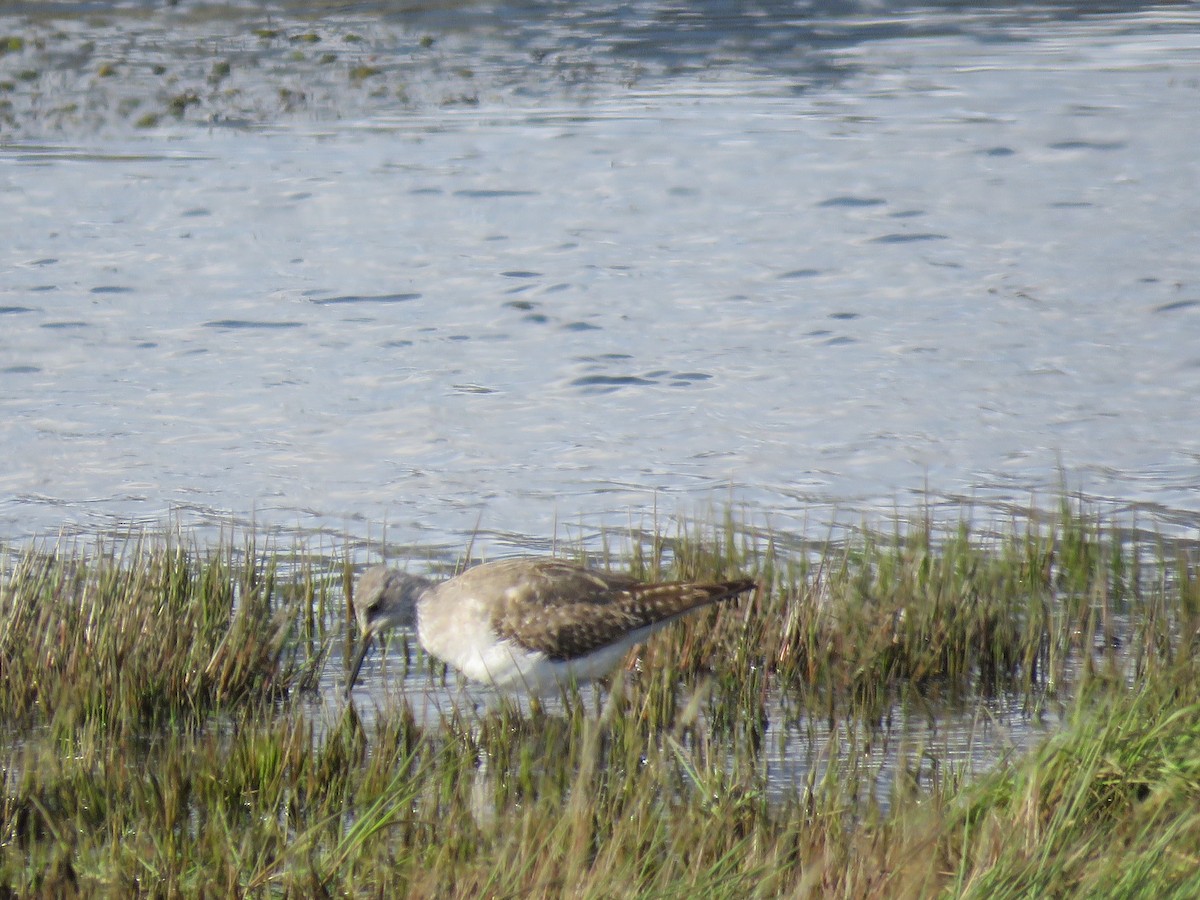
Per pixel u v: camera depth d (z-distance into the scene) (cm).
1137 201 2794
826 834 805
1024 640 1153
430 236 2586
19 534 1421
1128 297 2230
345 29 4084
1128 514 1464
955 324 2125
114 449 1666
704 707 1083
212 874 816
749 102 3616
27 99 3394
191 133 3222
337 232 2603
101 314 2162
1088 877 723
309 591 1249
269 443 1691
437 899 763
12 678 1073
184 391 1861
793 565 1241
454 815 860
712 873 766
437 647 1101
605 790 905
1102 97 3678
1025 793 812
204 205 2744
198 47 3853
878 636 1138
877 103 3622
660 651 1139
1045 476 1577
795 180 2967
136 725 1055
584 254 2492
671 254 2494
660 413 1791
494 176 2967
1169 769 842
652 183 2934
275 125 3297
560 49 4012
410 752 995
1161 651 1079
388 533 1444
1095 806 835
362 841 823
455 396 1852
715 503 1513
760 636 1157
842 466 1617
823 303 2231
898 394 1845
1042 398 1822
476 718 1051
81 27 3972
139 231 2588
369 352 2017
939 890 745
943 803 842
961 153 3181
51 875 811
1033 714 1060
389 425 1753
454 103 3509
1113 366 1934
